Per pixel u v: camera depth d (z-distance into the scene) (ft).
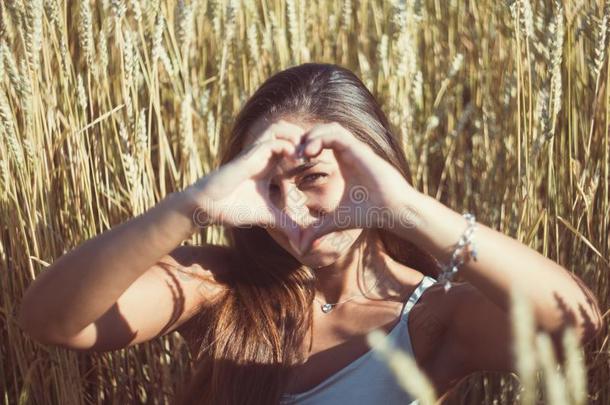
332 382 4.40
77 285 4.04
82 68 7.39
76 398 6.37
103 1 7.21
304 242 3.85
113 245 3.92
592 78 6.87
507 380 6.13
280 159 3.78
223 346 4.62
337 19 8.73
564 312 3.72
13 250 6.53
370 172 3.64
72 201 6.61
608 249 6.26
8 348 6.93
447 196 7.68
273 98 4.54
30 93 6.20
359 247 4.61
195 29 8.25
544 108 5.84
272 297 4.66
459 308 4.34
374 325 4.50
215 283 4.85
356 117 4.53
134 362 6.68
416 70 7.79
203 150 7.18
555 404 2.57
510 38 7.29
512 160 6.57
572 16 6.55
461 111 7.97
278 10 8.06
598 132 6.53
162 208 3.82
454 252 3.61
